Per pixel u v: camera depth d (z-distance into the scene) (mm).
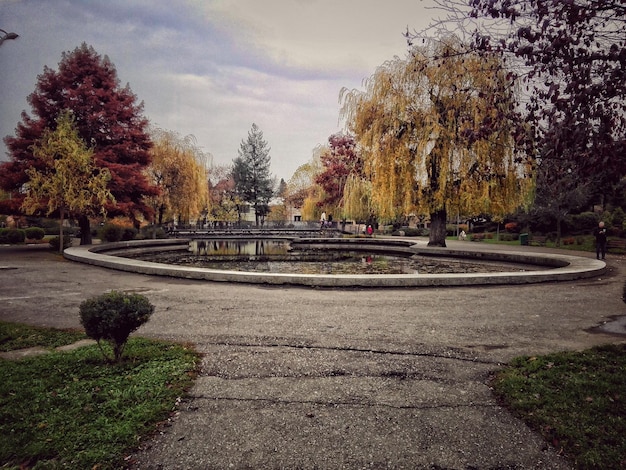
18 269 13586
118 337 4465
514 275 10617
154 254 24250
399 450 2982
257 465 2797
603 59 3188
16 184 21047
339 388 4043
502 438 3137
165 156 35938
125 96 24500
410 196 19578
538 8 3314
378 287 10070
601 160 3215
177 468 2764
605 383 3910
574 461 2820
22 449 2914
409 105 19328
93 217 22516
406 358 4906
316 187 51344
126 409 3490
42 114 22562
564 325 6492
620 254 20094
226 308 7707
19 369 4332
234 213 65438
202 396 3828
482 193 18391
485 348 5309
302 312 7375
